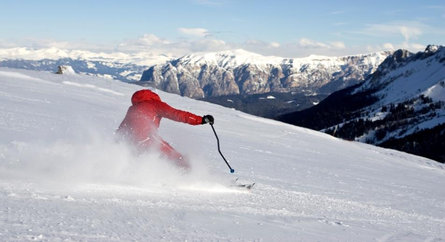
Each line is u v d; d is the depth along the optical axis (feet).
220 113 74.43
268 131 61.31
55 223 7.16
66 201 9.20
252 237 8.50
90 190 10.94
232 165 23.77
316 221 11.72
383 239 10.61
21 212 7.60
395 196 23.54
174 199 11.55
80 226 7.20
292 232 9.63
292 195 16.96
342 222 12.28
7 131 19.40
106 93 68.08
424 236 12.03
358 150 63.82
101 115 38.91
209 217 9.71
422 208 20.39
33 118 27.07
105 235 6.90
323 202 16.69
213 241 7.66
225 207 11.60
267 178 21.31
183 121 16.26
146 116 15.49
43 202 8.76
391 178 35.78
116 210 8.98
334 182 25.45
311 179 24.75
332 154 50.19
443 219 17.85
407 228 13.46
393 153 71.31
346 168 37.27
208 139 37.65
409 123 569.64
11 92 44.78
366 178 31.96
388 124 581.12
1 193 9.10
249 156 31.09
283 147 46.52
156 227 7.98
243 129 57.93
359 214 15.11
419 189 30.19
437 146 452.35
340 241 9.57
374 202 19.70
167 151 15.29
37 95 46.57
